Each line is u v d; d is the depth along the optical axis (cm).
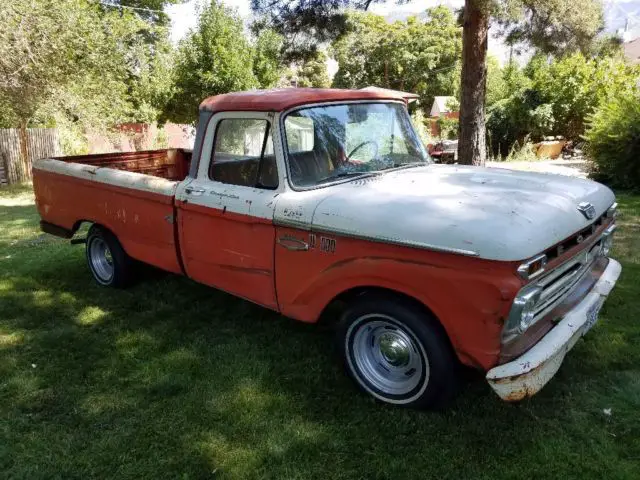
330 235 315
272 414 318
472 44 914
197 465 277
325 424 306
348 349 331
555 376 345
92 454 288
